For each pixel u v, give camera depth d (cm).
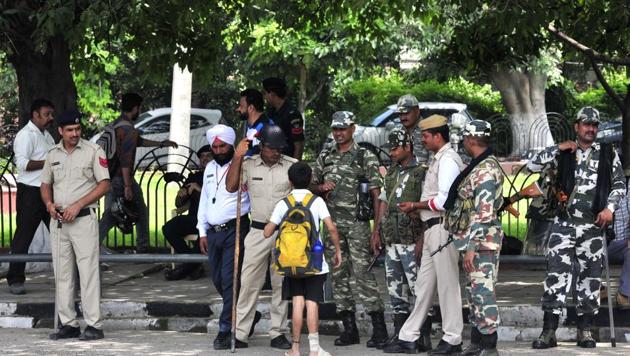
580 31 1252
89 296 993
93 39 1329
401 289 939
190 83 2367
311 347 884
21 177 1136
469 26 1334
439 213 891
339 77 2605
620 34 1232
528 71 2842
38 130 1144
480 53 1352
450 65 1413
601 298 1029
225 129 962
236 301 959
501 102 3228
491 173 860
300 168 887
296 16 1340
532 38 1313
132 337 1014
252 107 996
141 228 1312
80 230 986
